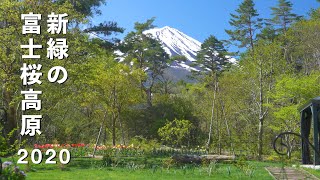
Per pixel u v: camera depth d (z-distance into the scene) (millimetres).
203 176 14320
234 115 29938
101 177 13688
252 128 29031
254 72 27094
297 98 23422
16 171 9484
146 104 40656
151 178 13539
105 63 28906
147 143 31406
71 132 32219
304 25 34438
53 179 12930
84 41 20969
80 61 20453
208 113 31312
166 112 39062
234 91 29547
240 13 54125
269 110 27719
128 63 52219
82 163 18719
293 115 22969
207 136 32812
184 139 32719
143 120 38875
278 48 26812
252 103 29219
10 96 22047
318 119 16297
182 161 19094
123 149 24891
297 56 35344
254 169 15930
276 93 24406
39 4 18781
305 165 16891
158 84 55406
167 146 32281
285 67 27016
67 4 19469
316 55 33344
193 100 40375
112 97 29906
